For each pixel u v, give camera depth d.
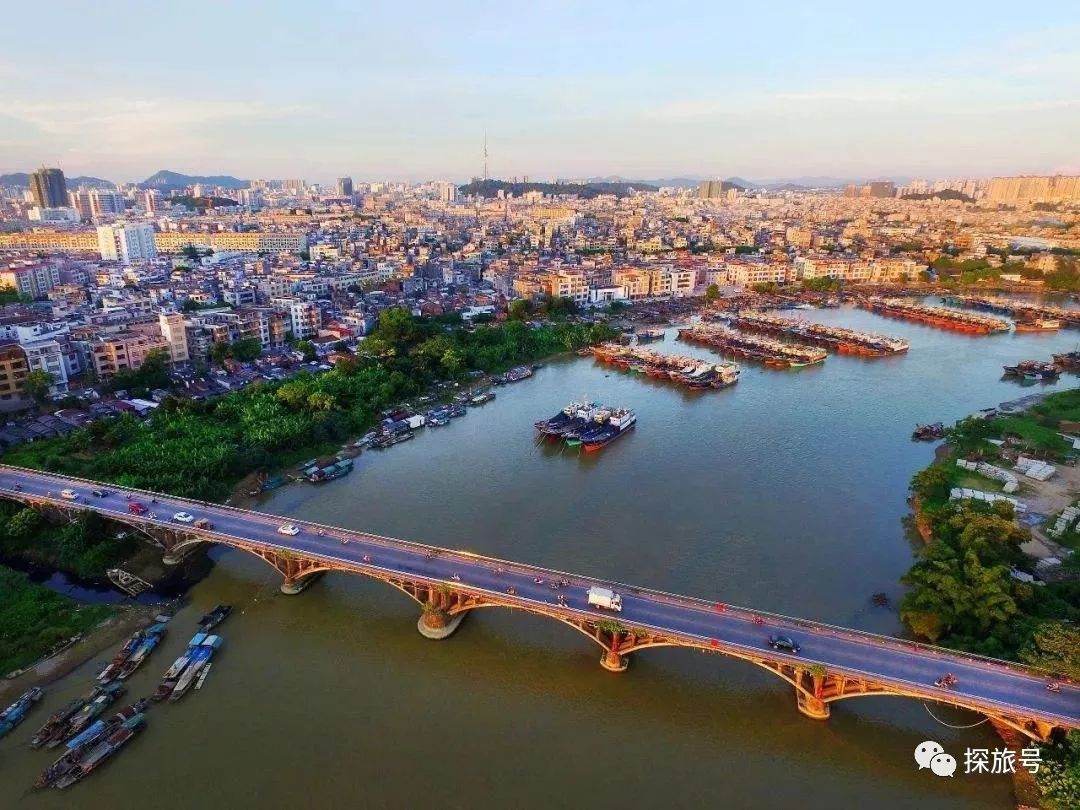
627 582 134.38
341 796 88.56
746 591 132.38
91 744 94.50
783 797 90.44
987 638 108.06
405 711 103.19
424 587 119.25
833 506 168.12
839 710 104.81
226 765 92.88
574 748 97.25
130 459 173.12
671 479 183.25
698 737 99.75
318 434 199.00
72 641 116.00
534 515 162.00
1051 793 86.19
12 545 143.88
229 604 127.81
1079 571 129.00
